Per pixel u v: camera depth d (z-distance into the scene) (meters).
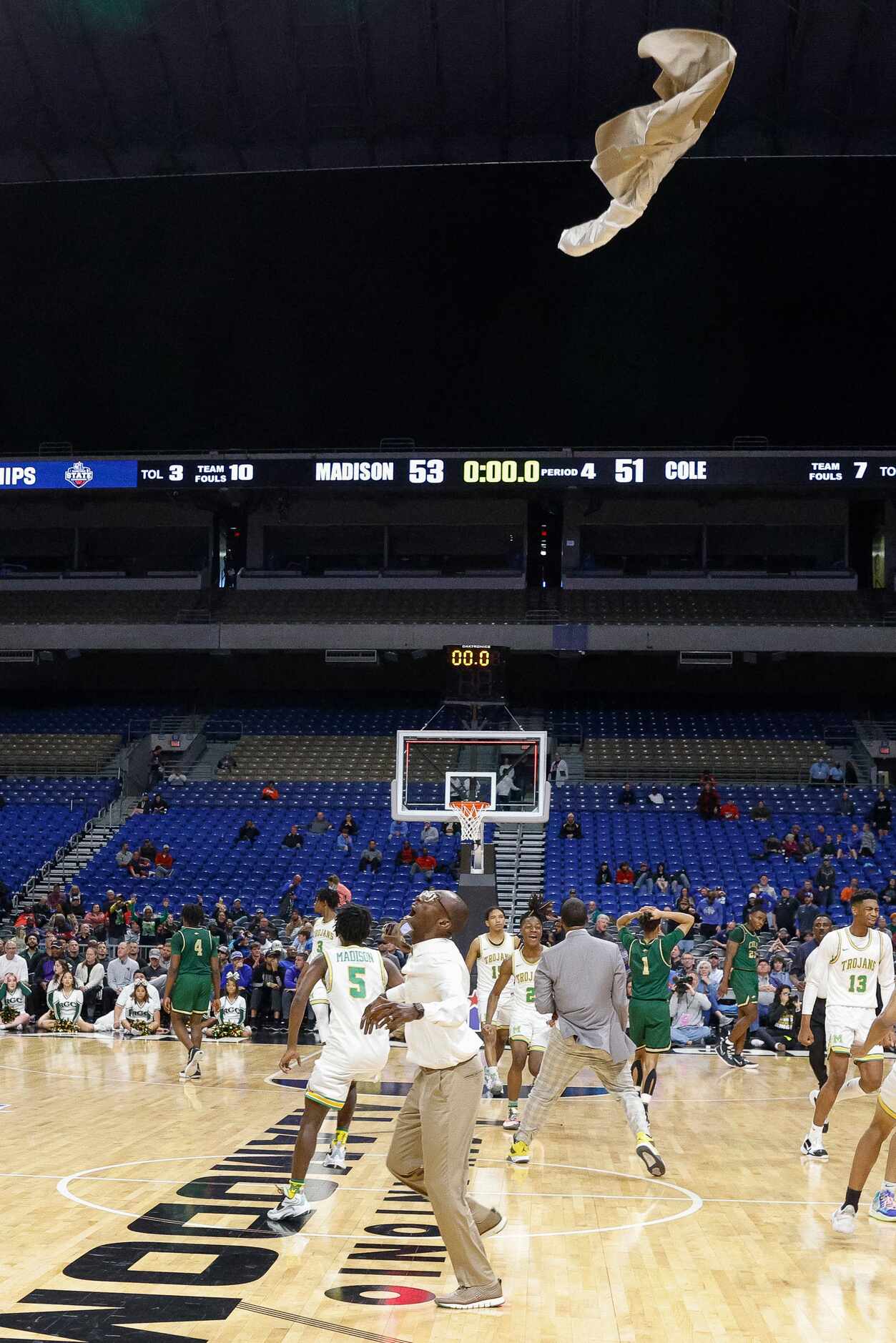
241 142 28.97
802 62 26.64
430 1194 4.80
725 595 30.72
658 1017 9.53
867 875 22.73
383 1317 4.56
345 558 32.69
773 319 26.36
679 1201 6.84
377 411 27.36
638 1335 4.41
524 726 30.73
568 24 26.66
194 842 25.52
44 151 29.20
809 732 30.47
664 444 26.72
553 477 26.83
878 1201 6.20
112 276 27.56
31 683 33.50
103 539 33.16
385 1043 6.43
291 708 32.50
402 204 27.09
